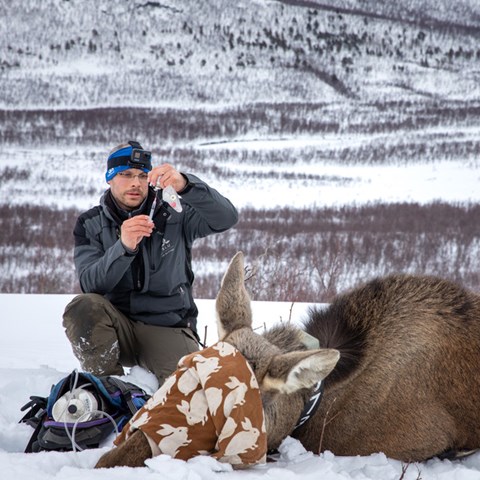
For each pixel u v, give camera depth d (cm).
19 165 16688
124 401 470
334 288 1864
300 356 380
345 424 470
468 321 502
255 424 365
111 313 593
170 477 322
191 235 621
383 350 482
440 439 484
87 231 609
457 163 17688
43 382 600
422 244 4538
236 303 418
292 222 5703
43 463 355
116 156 595
